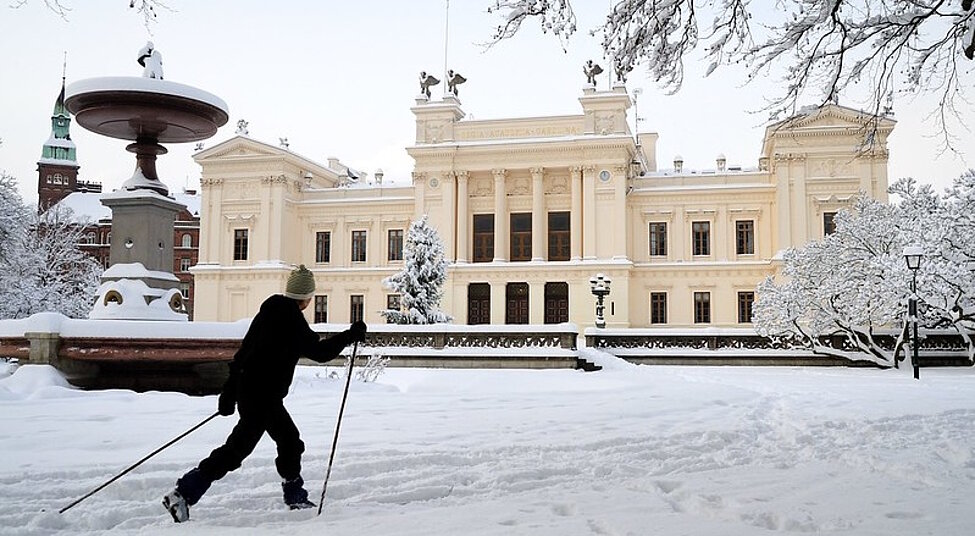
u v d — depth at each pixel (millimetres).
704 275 54219
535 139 54562
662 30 9547
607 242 53594
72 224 64312
